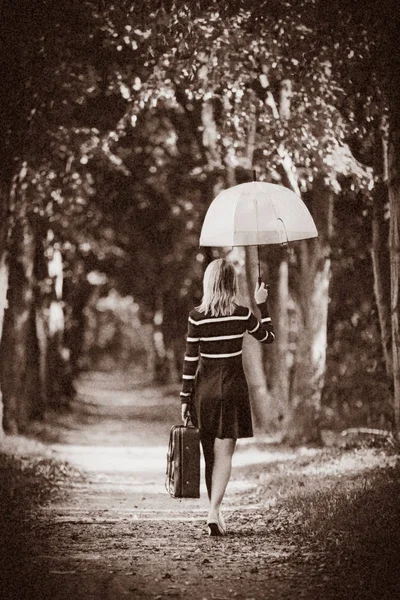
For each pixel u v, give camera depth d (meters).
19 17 17.91
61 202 24.84
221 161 26.78
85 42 18.84
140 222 41.97
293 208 11.77
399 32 15.66
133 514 13.18
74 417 42.53
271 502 14.23
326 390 29.02
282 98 21.34
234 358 10.54
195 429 10.62
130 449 29.11
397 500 11.55
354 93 17.94
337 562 9.00
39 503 14.10
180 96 26.92
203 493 16.41
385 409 23.23
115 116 25.89
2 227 21.27
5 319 28.91
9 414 28.98
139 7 17.41
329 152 18.34
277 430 30.67
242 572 8.81
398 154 16.19
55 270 39.09
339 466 17.09
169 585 8.31
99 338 126.62
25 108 19.56
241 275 29.05
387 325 19.30
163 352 76.19
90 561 9.36
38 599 7.88
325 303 25.73
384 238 19.36
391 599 7.73
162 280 47.59
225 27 17.80
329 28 16.92
